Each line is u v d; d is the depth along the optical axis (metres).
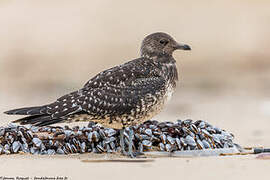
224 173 8.57
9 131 10.31
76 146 10.25
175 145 10.12
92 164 9.25
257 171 8.70
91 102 9.88
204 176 8.38
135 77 10.27
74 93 10.02
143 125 10.64
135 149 10.29
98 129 10.38
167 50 11.05
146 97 10.18
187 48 11.11
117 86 10.09
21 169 8.90
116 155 10.05
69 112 9.80
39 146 10.09
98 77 10.23
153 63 10.67
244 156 9.98
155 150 10.19
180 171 8.70
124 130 10.52
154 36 11.09
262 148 10.52
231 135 10.76
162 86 10.44
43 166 9.09
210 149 10.19
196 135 10.33
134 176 8.37
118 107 10.00
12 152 10.13
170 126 10.38
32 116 9.74
